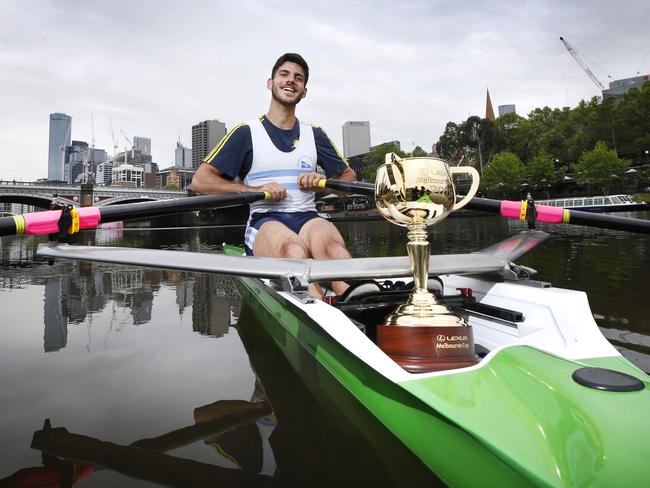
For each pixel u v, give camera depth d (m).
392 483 1.64
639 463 1.08
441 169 1.91
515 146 73.69
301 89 4.09
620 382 1.33
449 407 1.37
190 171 193.25
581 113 71.06
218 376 2.89
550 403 1.31
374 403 1.81
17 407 2.46
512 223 26.53
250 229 3.97
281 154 4.01
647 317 3.93
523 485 1.15
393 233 20.41
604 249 9.69
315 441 2.00
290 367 3.03
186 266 2.36
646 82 57.53
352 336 1.88
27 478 1.75
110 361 3.23
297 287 2.24
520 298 2.21
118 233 30.03
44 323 4.46
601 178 52.38
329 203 63.69
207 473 1.77
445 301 2.54
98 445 2.02
